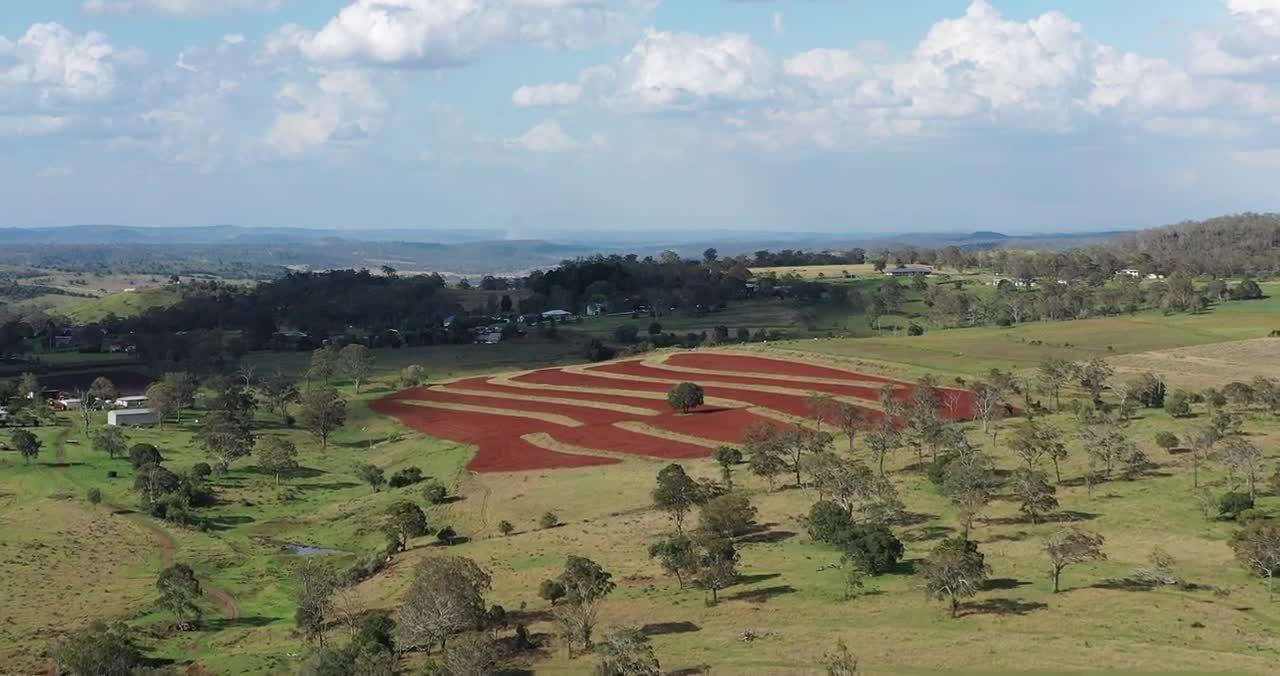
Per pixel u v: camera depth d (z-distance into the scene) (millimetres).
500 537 108312
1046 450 116625
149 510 125312
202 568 105938
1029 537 94688
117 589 97938
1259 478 105062
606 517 112000
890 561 87875
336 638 81250
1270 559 79000
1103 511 100812
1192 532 92500
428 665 70500
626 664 66062
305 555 111688
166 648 82688
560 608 80625
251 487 141250
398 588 93438
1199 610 73875
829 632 73438
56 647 78312
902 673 64812
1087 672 63375
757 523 106125
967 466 106562
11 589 96000
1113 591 78812
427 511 122688
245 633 86312
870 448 130875
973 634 71000
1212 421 128625
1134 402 150000
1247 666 63250
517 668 71750
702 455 138750
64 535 114938
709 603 82438
